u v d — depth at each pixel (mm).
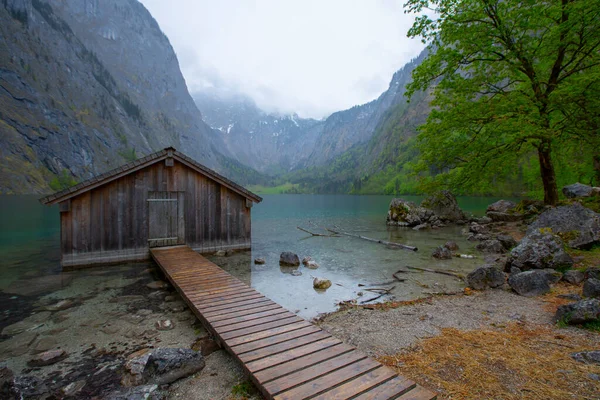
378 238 23297
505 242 17531
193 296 8750
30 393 5277
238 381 5402
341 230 28422
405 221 30766
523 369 5254
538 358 5605
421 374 5238
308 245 20656
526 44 19078
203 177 16484
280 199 122375
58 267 14172
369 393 4387
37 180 118688
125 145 197375
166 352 5680
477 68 20516
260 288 11578
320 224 33625
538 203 26547
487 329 7188
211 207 16781
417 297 10289
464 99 20156
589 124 16719
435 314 8398
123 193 14500
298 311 9258
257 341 6012
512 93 19516
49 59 189500
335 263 15516
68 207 13305
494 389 4730
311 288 11570
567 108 17172
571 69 19328
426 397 4336
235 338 6148
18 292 10781
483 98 19734
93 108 199875
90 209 13828
